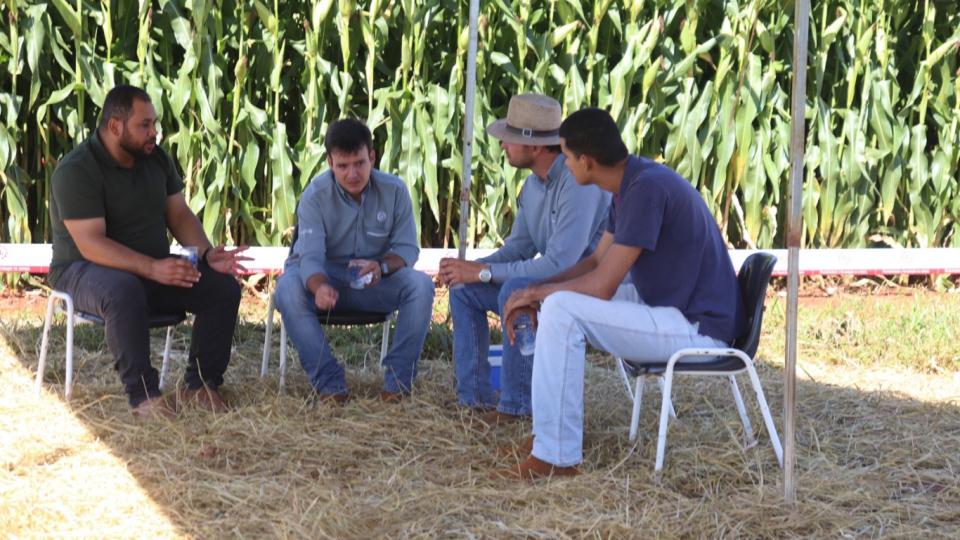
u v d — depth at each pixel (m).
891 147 7.88
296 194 7.45
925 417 4.66
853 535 3.39
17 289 7.02
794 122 3.46
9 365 5.18
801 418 4.61
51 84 7.18
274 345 5.78
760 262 3.88
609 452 4.09
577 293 3.75
